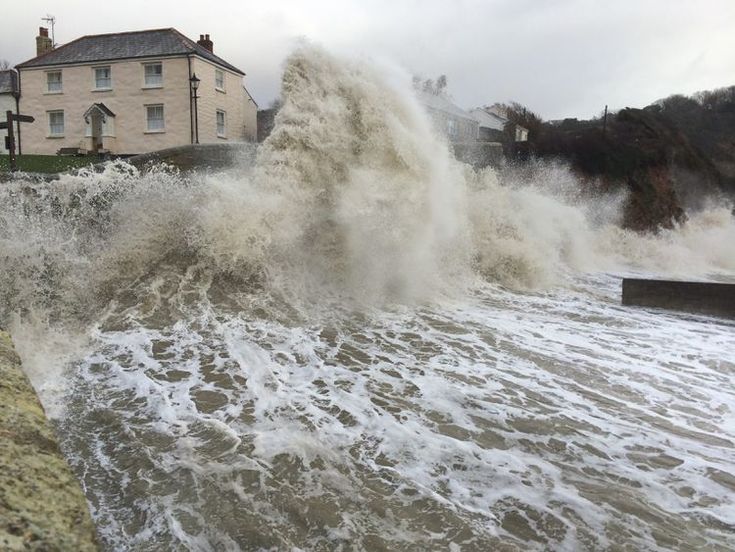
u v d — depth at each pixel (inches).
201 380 186.5
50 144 1143.6
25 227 275.0
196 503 119.7
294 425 156.5
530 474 136.6
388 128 324.5
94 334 224.8
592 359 232.2
